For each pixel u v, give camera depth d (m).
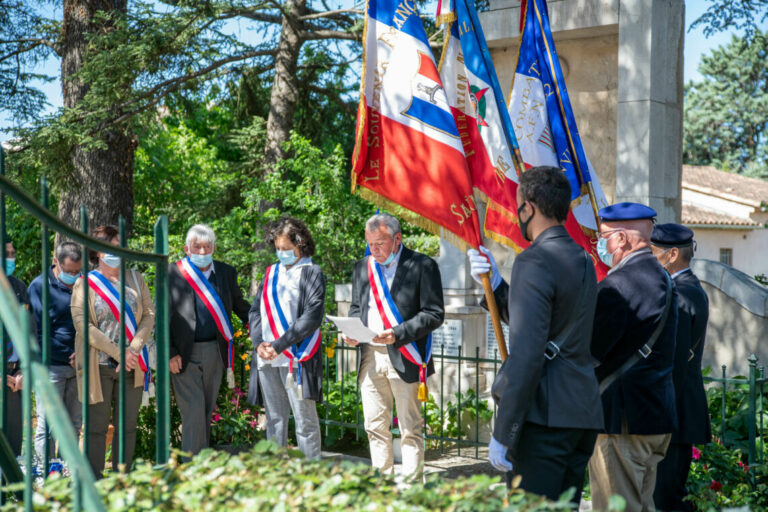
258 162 14.71
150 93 11.82
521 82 4.55
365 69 3.88
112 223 11.61
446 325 6.84
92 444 4.70
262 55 13.97
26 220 14.45
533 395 2.71
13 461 2.83
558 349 2.79
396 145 3.81
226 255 11.56
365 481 2.33
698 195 27.84
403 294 4.59
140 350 4.74
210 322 5.02
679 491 4.02
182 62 12.15
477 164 3.91
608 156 6.76
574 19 6.61
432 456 6.14
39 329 4.91
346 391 6.80
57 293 4.93
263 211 12.34
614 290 3.24
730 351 6.74
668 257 4.12
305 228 5.16
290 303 5.01
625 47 6.41
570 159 4.61
